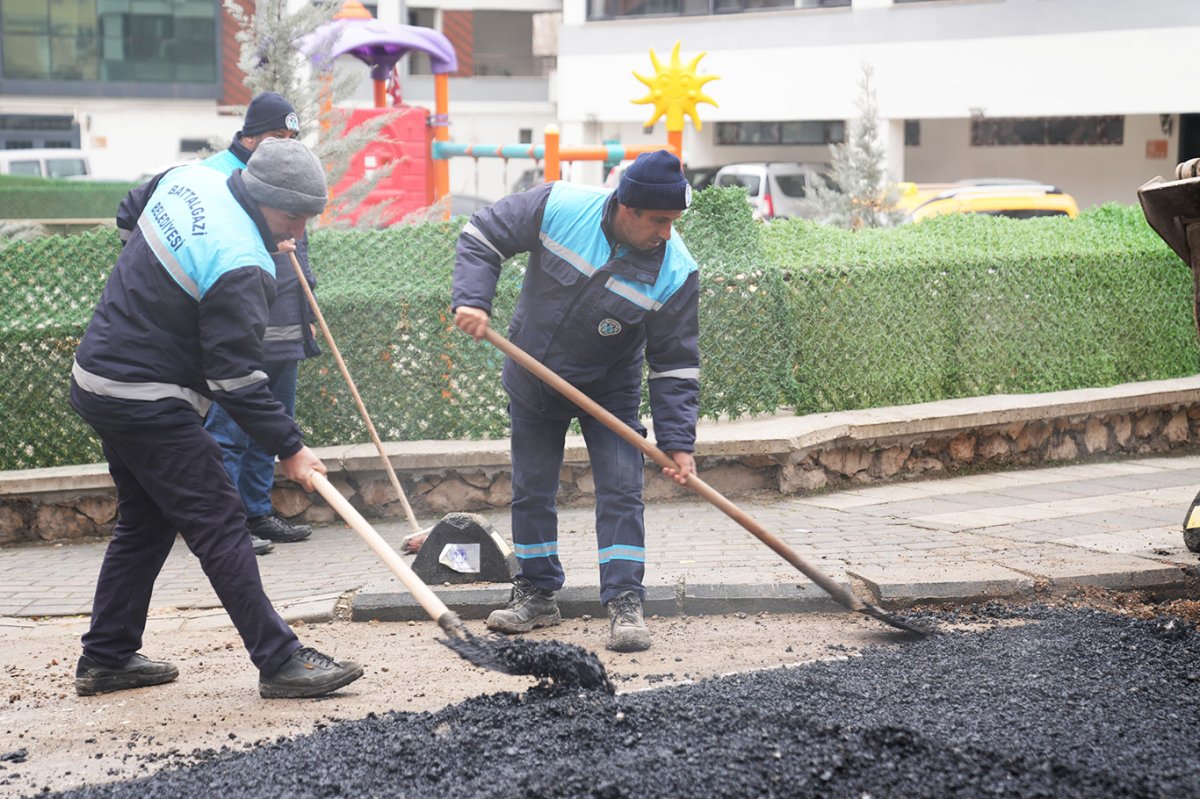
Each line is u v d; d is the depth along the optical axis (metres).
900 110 28.38
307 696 5.09
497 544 6.54
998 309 9.78
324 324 7.83
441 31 43.44
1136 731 4.26
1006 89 26.98
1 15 42.34
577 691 4.64
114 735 4.80
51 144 42.97
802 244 9.57
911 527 7.54
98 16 42.78
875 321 9.27
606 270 5.48
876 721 4.25
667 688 4.80
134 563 5.32
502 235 5.51
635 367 5.85
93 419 5.02
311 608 6.35
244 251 4.96
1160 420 10.06
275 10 11.24
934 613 6.12
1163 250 10.44
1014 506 8.07
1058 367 10.03
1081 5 25.86
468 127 42.38
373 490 8.36
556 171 12.70
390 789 3.93
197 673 5.60
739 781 3.77
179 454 5.03
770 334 8.89
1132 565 6.48
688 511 8.13
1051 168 30.41
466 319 5.41
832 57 29.16
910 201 18.89
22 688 5.46
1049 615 5.98
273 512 8.20
